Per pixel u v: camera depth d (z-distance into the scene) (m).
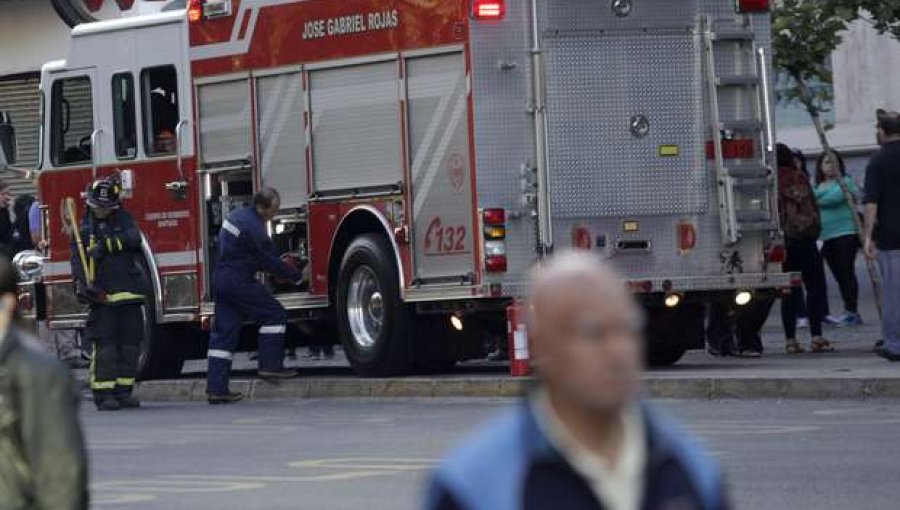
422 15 51.62
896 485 30.39
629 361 10.39
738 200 52.28
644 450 10.47
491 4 50.47
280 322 55.03
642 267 51.72
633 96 51.62
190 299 59.06
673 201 51.91
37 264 71.50
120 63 60.94
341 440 41.19
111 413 52.34
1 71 96.31
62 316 63.25
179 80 59.16
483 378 50.38
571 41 51.16
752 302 53.75
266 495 32.09
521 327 50.00
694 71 52.19
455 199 51.03
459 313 51.31
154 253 60.00
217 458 38.66
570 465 10.33
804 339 64.44
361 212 53.84
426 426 43.44
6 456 17.16
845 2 58.78
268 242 54.41
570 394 10.41
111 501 32.16
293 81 55.50
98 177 61.75
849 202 61.97
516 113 50.84
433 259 51.62
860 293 79.69
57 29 93.94
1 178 96.06
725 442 36.88
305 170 55.22
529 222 50.84
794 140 86.19
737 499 29.25
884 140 50.88
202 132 58.53
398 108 52.38
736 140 52.34
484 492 10.28
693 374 48.69
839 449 35.25
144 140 60.28
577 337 10.38
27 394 17.02
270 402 54.34
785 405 44.53
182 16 59.19
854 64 83.75
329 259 54.69
